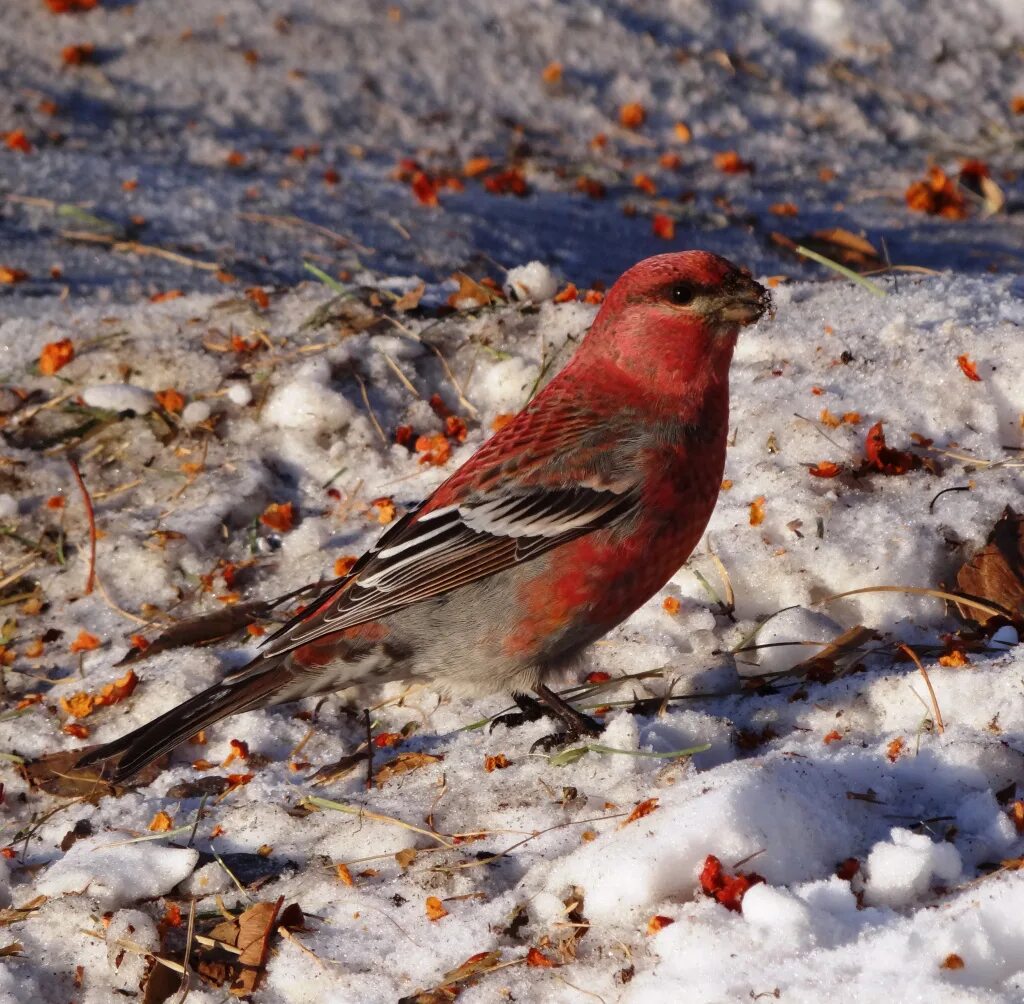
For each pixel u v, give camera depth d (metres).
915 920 6.06
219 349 12.36
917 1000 5.62
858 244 16.89
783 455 10.21
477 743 8.55
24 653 9.95
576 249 16.77
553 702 8.51
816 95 21.14
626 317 8.41
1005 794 7.12
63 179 17.66
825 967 5.90
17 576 10.52
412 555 8.33
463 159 19.36
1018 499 9.56
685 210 18.14
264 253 15.97
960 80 21.55
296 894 7.27
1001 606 8.91
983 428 10.19
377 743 8.83
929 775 7.23
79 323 12.99
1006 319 11.10
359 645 8.39
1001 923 5.99
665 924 6.31
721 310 8.22
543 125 20.25
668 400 8.40
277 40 21.30
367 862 7.45
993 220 18.09
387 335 12.31
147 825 8.10
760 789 6.77
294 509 10.97
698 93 20.92
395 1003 6.43
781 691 8.49
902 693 7.96
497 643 8.38
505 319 12.23
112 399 11.72
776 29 22.05
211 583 10.32
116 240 16.11
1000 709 7.72
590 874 6.68
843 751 7.50
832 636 8.85
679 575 9.61
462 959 6.57
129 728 9.17
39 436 11.68
